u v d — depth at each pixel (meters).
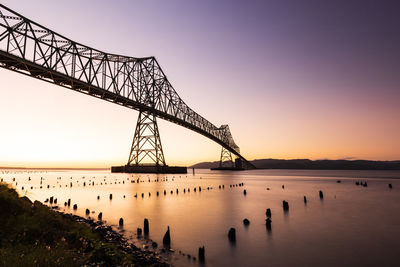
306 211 29.48
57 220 12.81
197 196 44.84
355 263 13.88
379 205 34.06
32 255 7.20
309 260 14.34
